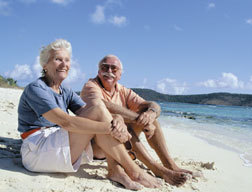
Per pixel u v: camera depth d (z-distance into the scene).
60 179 2.52
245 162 4.54
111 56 3.48
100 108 2.58
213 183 3.08
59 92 2.81
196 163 4.00
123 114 3.13
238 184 3.17
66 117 2.47
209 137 7.62
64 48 2.69
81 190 2.31
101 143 2.62
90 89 3.38
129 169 2.64
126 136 2.58
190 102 108.12
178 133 7.98
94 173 2.89
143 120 3.10
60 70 2.67
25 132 2.65
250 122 14.73
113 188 2.45
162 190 2.56
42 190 2.19
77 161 2.62
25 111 2.63
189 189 2.76
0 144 3.73
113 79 3.46
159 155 3.24
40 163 2.54
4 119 5.95
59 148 2.51
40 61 2.71
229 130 9.91
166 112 23.30
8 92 18.30
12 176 2.40
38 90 2.52
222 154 5.11
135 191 2.46
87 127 2.47
